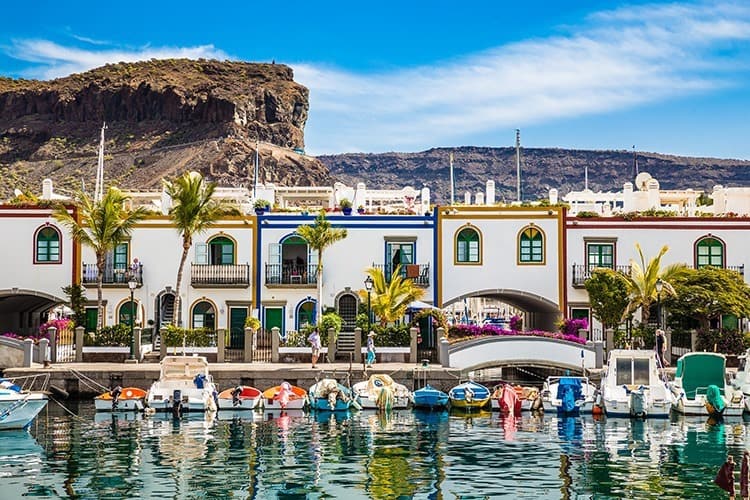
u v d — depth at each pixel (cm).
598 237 5225
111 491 2328
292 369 4184
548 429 3409
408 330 4697
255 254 5250
